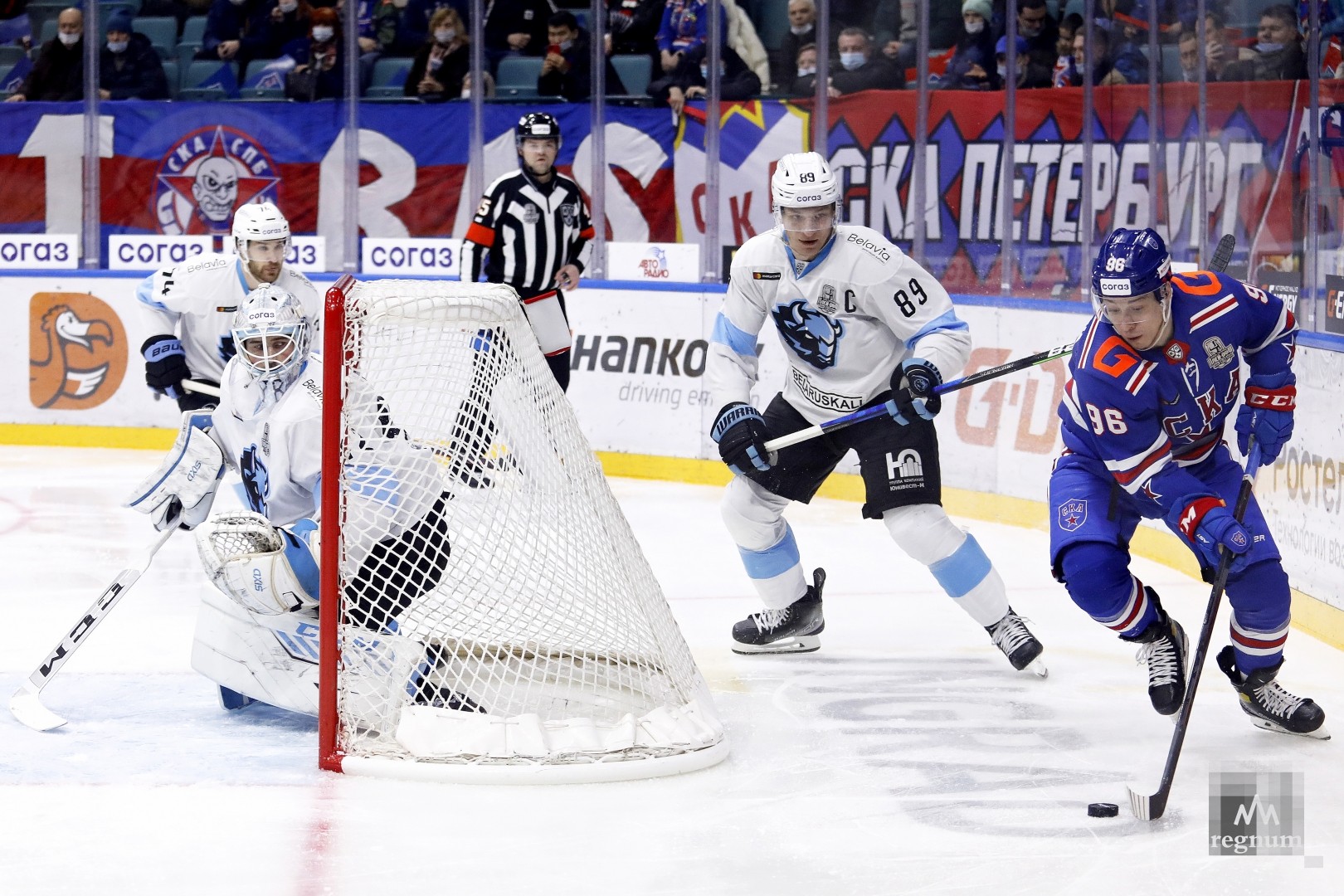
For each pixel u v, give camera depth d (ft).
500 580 18.34
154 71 48.11
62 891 13.53
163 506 19.95
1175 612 25.84
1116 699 20.59
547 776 16.63
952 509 36.63
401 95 47.98
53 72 47.98
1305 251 29.94
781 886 13.83
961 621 25.36
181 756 17.52
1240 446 18.40
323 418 16.93
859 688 21.25
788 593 22.97
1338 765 17.62
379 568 18.22
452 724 17.19
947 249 43.19
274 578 17.80
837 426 21.06
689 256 41.55
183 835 14.98
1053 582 28.22
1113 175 38.68
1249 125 32.32
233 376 19.47
